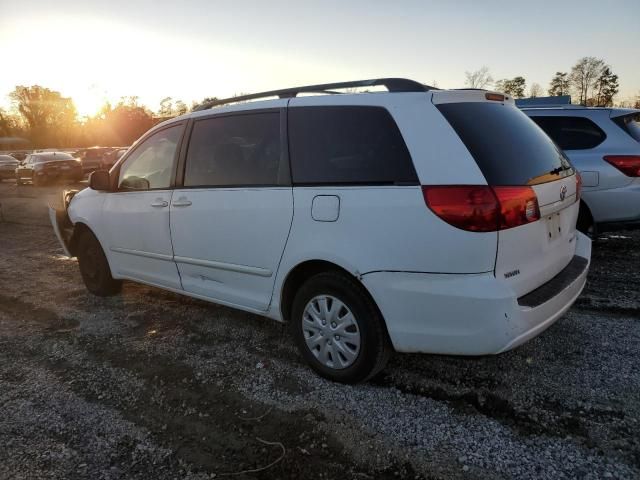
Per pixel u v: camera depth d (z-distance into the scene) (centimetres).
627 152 539
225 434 280
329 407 299
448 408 291
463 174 263
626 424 268
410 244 272
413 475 240
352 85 323
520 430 268
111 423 296
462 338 269
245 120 359
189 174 394
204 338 410
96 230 491
